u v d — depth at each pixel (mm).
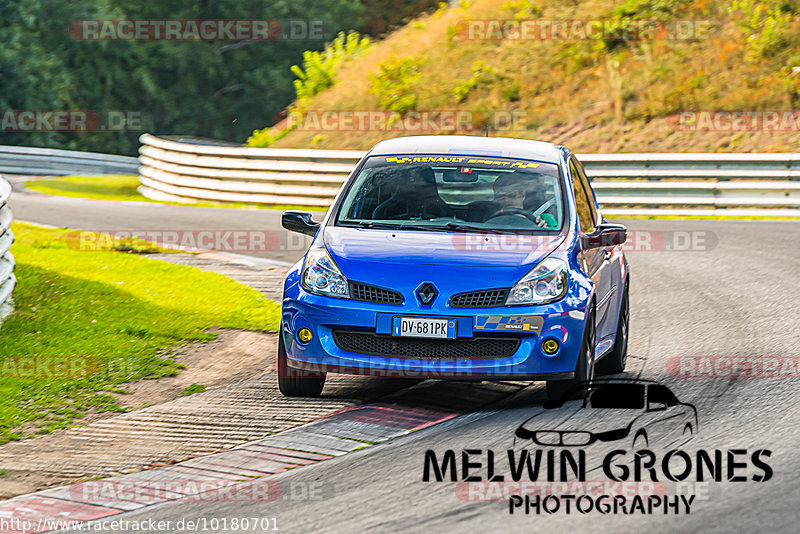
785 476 20672
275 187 85062
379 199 29375
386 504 19812
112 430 25578
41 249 54031
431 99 98438
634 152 84562
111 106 164375
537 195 29203
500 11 110312
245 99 178625
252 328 36656
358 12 183500
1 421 26016
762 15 96000
